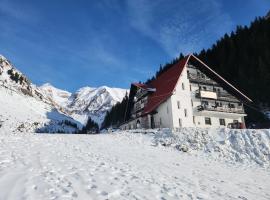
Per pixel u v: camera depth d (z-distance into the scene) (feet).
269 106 204.44
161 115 168.14
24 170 37.06
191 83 176.65
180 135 112.88
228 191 43.96
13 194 27.14
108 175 40.32
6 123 484.74
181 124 160.04
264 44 266.98
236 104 192.75
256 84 224.94
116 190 33.01
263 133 101.71
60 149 63.82
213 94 179.83
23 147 59.72
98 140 99.81
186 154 90.68
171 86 167.32
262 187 53.06
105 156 60.34
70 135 112.16
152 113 173.06
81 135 115.96
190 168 63.46
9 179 31.96
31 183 31.27
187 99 169.07
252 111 207.00
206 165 74.08
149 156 73.41
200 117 172.55
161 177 45.75
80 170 41.09
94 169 43.24
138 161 60.08
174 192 36.91
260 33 294.25
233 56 280.92
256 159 86.17
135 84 204.33
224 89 190.60
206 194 39.24
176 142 106.73
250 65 253.44
